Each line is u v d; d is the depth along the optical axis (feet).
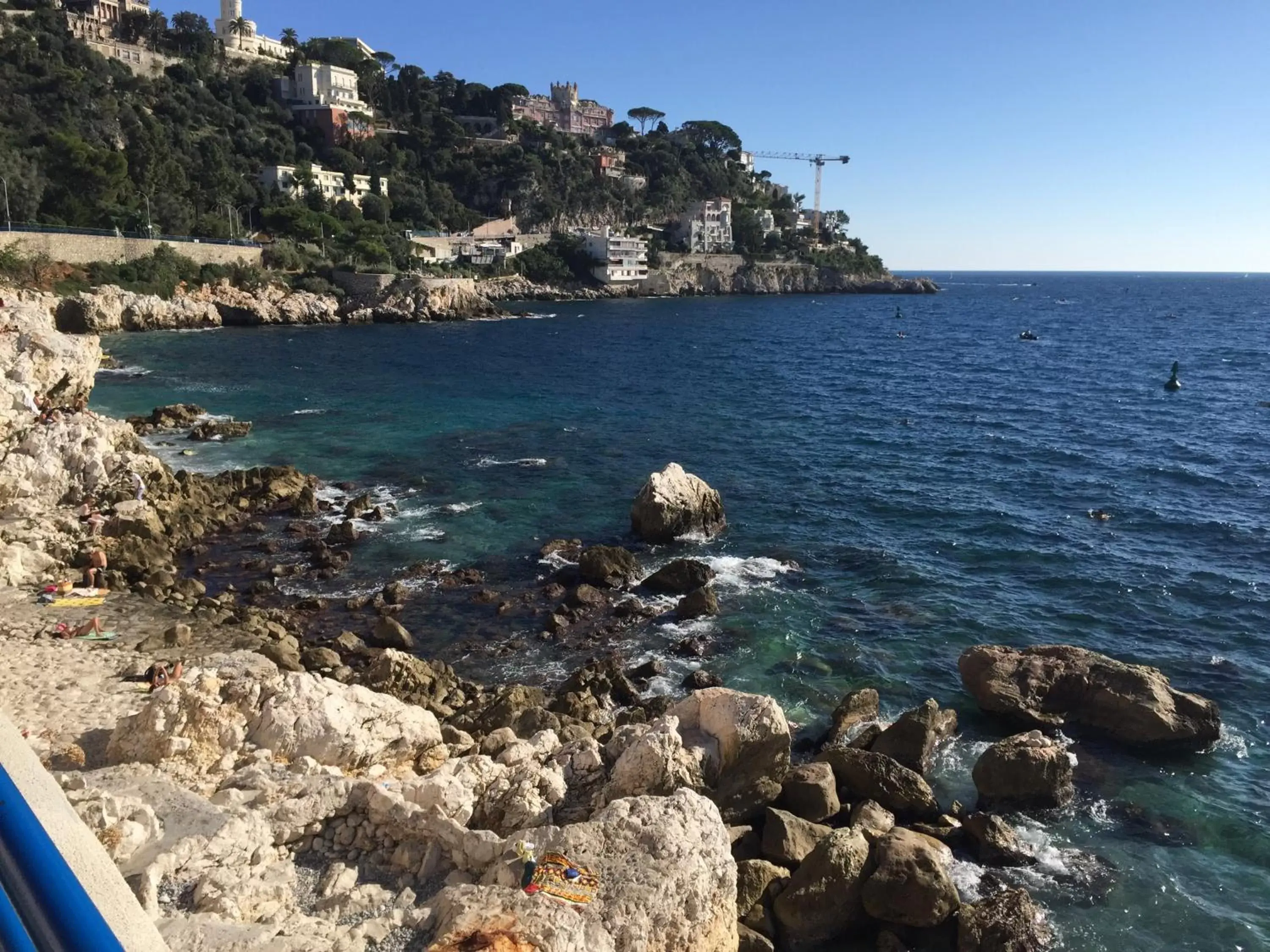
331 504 133.80
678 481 123.54
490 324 433.89
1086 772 69.82
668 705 77.00
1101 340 413.18
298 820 41.47
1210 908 56.08
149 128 474.49
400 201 591.78
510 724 70.74
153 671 67.51
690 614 97.60
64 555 97.96
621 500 139.54
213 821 39.40
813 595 104.47
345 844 41.88
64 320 311.68
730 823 58.70
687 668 87.10
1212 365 315.58
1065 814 64.90
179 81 567.59
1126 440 186.80
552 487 145.79
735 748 57.31
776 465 163.43
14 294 293.84
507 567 111.65
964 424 203.92
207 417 189.47
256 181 525.34
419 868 40.37
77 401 144.77
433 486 145.07
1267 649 91.61
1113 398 240.73
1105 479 155.02
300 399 215.72
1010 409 223.92
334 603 100.48
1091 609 101.04
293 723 51.29
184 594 97.19
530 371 274.57
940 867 53.98
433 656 89.51
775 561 114.32
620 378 265.13
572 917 35.68
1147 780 69.05
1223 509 137.90
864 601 103.04
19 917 10.13
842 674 85.97
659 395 237.04
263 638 82.17
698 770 54.24
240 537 120.06
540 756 55.83
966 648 91.45
